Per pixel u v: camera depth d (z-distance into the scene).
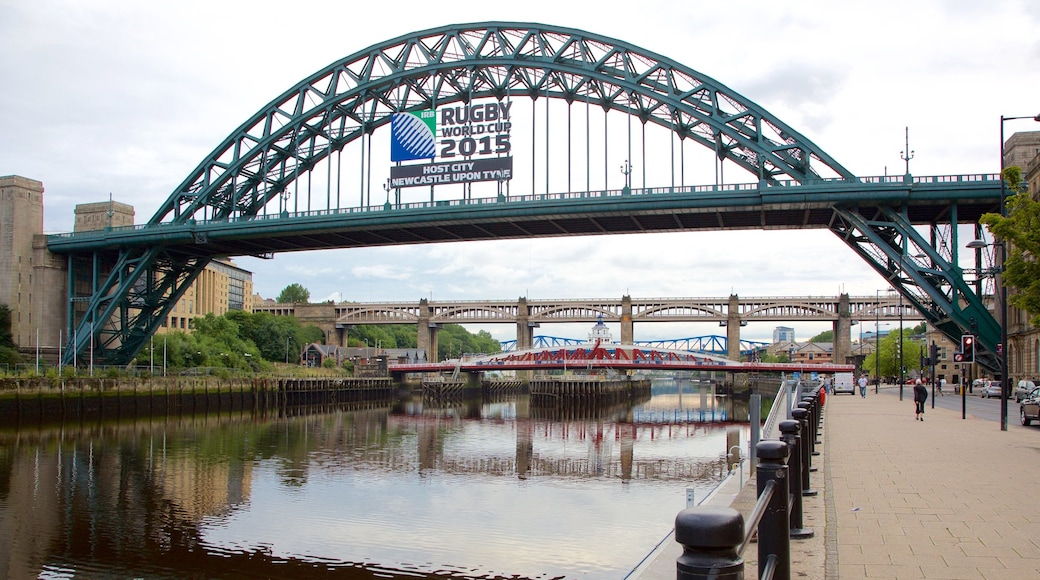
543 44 79.19
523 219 77.50
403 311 196.00
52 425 79.62
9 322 91.81
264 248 93.38
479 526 37.56
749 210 70.44
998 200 62.59
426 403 156.00
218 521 38.56
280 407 124.00
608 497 45.31
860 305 179.75
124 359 93.75
